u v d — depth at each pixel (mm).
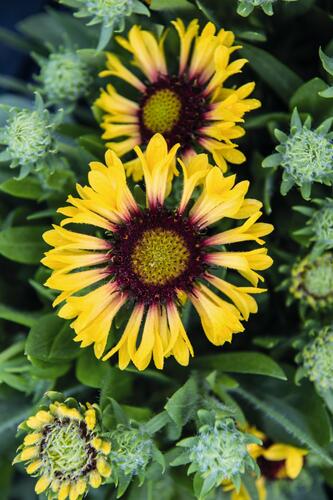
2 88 465
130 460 331
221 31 341
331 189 361
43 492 349
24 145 350
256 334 382
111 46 380
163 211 346
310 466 395
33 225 395
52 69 381
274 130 350
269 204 361
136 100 383
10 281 405
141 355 330
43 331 353
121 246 345
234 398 376
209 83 355
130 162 355
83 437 330
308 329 365
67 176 364
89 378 351
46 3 468
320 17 366
